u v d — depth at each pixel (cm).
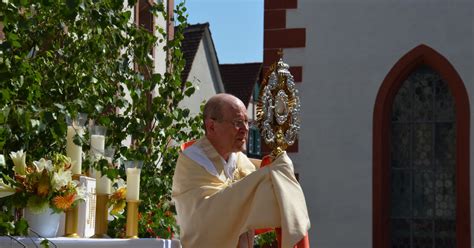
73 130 622
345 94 1647
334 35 1659
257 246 1561
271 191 554
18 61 704
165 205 916
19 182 582
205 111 596
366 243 1620
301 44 1670
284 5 1688
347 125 1641
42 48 860
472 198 1600
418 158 1644
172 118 929
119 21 830
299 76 1666
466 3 1619
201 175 581
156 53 1933
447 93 1638
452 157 1630
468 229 1598
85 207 602
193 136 995
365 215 1623
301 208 554
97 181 603
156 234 866
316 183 1644
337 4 1662
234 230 562
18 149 732
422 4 1631
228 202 557
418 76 1648
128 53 899
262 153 1644
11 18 688
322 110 1652
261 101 613
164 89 948
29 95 728
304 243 569
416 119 1644
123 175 779
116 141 861
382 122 1630
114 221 727
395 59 1634
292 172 567
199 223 563
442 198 1631
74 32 862
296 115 627
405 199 1642
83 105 789
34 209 576
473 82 1608
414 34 1631
